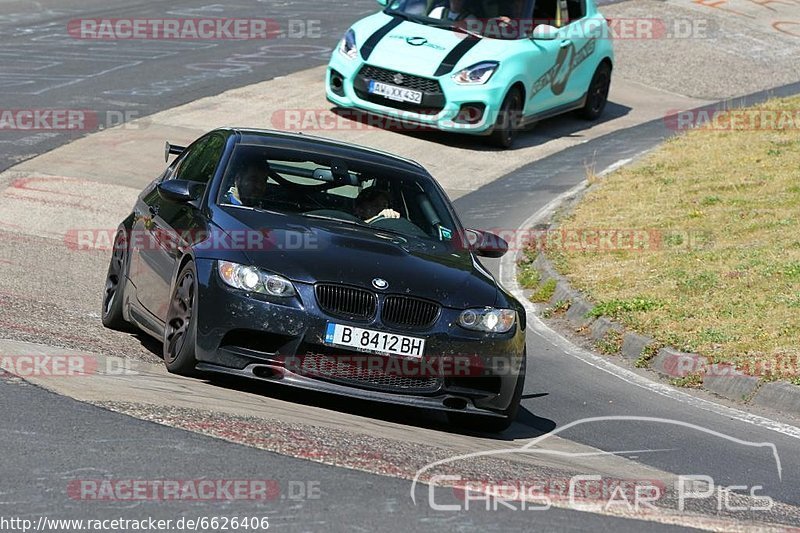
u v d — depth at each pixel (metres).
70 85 67.62
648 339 35.62
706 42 93.06
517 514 18.62
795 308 36.78
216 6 96.56
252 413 22.86
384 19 65.00
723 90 81.81
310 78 73.19
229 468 19.00
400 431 24.53
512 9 64.94
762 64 88.94
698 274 41.06
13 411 20.69
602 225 49.00
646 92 80.38
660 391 32.53
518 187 56.94
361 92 62.66
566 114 73.38
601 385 32.88
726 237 45.84
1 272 36.84
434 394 25.45
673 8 103.12
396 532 17.00
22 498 16.88
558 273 43.47
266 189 28.59
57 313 32.03
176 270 26.80
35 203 47.62
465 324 25.53
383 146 61.09
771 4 108.12
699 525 19.56
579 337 38.28
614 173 57.94
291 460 19.88
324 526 16.92
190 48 80.06
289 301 24.67
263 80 71.88
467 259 28.36
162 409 21.92
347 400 27.77
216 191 28.31
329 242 26.44
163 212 29.56
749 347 33.84
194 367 25.88
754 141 61.59
